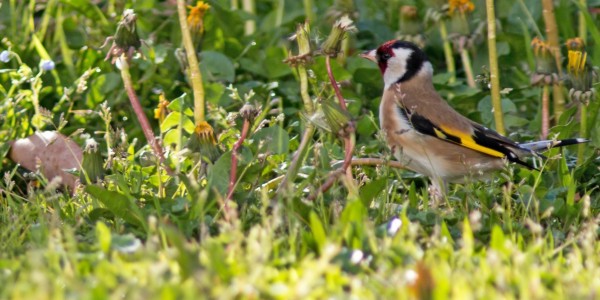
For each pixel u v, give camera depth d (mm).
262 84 13125
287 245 8484
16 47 12961
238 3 16344
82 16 14180
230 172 9695
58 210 9438
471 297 6797
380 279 7316
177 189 10102
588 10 14523
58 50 13938
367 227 8125
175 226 9117
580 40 11875
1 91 12062
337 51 10008
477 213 8438
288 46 14070
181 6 10531
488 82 12109
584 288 7387
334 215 9227
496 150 10938
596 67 12305
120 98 12898
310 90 13289
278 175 10750
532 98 13477
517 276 7383
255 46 14281
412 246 7984
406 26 13906
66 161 11211
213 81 13148
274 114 12836
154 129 12844
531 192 10078
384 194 9727
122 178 9719
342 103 10039
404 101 11344
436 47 14688
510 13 14602
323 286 7223
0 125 11648
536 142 11250
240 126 12195
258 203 9664
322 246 8141
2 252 8422
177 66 13492
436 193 10695
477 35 13367
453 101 13281
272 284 7344
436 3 13547
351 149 9477
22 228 9352
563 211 10008
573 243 8727
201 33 11703
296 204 9070
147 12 14398
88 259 7777
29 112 12281
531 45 12672
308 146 10164
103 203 9172
